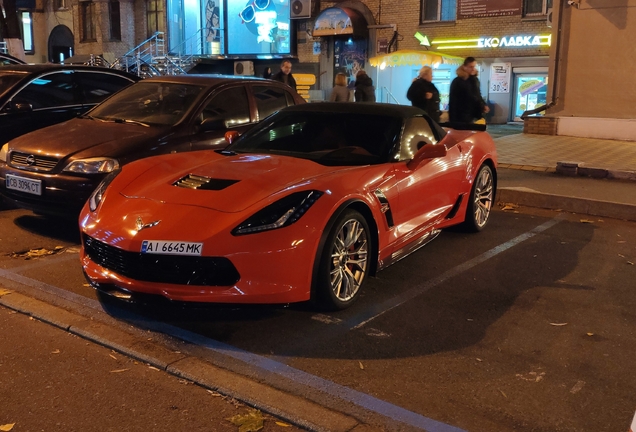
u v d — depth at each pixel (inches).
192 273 152.3
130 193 173.2
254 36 1005.2
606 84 559.5
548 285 201.5
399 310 178.9
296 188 165.9
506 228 274.5
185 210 159.2
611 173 367.6
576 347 156.7
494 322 171.6
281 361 146.4
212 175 176.1
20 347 152.9
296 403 127.7
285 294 157.8
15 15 657.0
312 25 957.2
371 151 204.4
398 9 882.8
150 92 285.0
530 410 127.0
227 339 157.8
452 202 235.8
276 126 224.2
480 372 142.9
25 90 311.1
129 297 158.9
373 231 185.6
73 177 230.1
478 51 832.3
